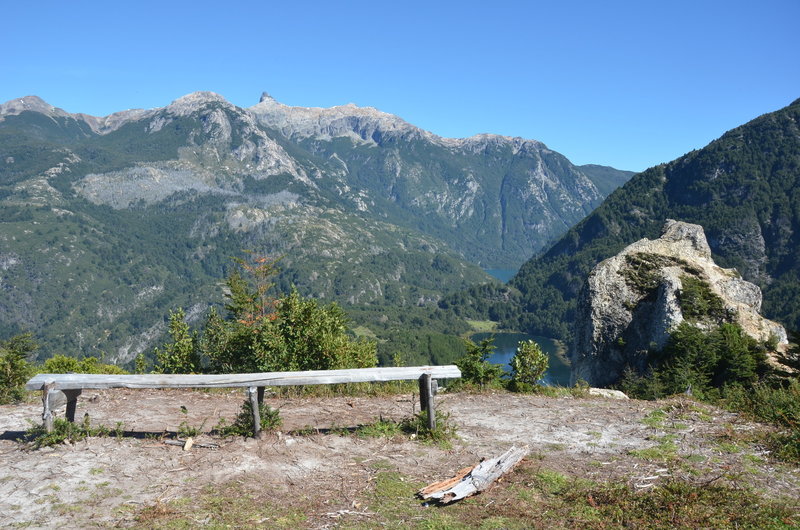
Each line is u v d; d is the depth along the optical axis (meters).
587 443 6.93
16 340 8.80
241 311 12.59
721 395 13.17
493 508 4.98
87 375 6.30
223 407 8.21
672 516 4.80
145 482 5.21
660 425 7.71
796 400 8.45
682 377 16.97
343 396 9.19
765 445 6.83
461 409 8.59
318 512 4.76
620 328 24.73
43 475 5.21
